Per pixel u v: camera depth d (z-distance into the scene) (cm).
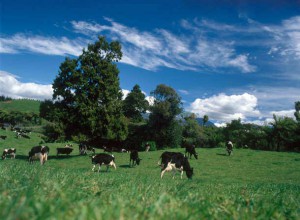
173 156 2398
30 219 182
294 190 1206
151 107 7512
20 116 11488
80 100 4056
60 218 192
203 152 4572
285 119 6209
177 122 7569
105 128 4228
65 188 410
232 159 3953
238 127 7919
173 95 7431
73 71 4072
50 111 4188
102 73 4153
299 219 362
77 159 3991
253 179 2634
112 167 3384
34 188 366
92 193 433
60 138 4191
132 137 7475
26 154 4422
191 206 331
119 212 220
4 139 5631
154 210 251
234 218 305
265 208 373
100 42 4234
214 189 851
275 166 3472
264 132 6519
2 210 194
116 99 4369
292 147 6169
